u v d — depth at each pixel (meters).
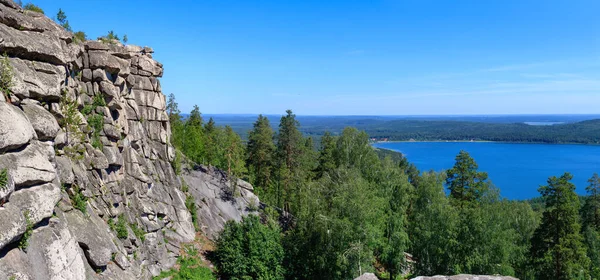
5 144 11.09
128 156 25.95
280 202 51.34
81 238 15.63
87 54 22.39
